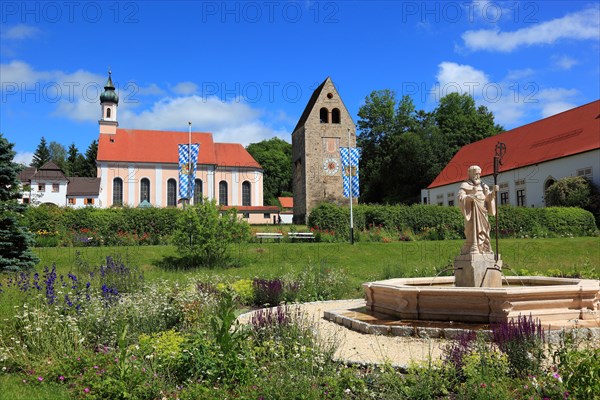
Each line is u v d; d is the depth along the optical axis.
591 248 30.95
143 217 35.44
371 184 83.25
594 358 6.08
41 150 127.44
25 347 8.58
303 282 18.14
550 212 40.12
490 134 76.56
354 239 37.56
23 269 21.70
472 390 6.17
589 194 42.09
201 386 6.62
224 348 7.43
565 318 10.37
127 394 6.50
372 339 10.12
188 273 23.39
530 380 6.30
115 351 8.43
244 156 78.50
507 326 7.94
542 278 13.81
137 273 19.38
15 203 22.77
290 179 110.06
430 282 15.29
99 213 34.66
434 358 8.30
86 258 25.89
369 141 84.94
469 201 12.53
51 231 33.03
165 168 73.75
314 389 6.45
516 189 52.06
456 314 10.66
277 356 7.63
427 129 77.94
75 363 7.80
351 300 16.56
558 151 47.59
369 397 6.46
